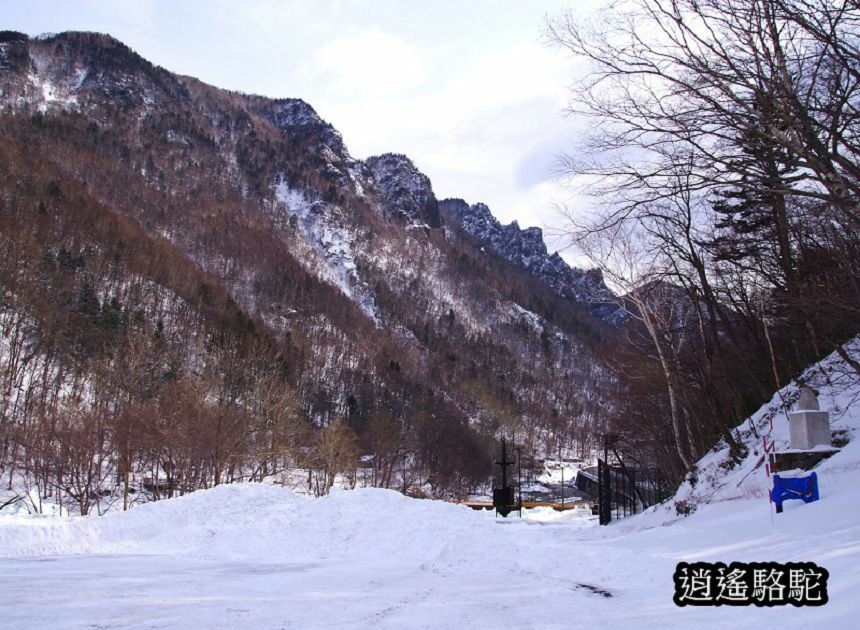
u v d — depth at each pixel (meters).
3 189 113.56
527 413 154.62
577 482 90.81
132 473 50.47
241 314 107.12
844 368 19.41
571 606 8.20
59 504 40.88
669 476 32.66
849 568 7.56
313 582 10.34
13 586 9.64
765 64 8.40
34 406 52.31
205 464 45.97
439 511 16.55
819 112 8.56
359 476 72.44
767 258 21.75
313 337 146.00
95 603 8.39
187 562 12.92
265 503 17.80
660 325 24.98
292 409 59.84
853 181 8.86
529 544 13.82
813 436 14.67
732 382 27.12
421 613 7.83
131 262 112.06
